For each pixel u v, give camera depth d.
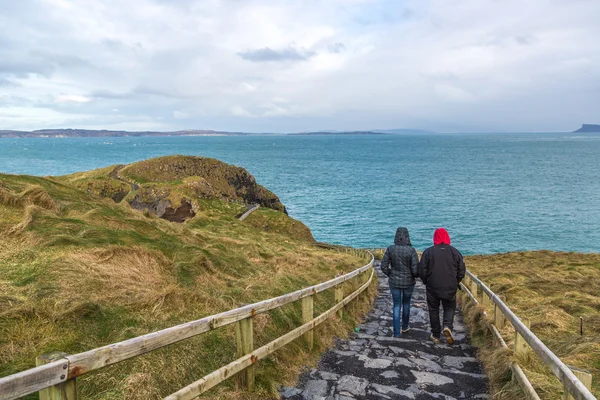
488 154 181.00
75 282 5.50
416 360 6.33
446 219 47.88
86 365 2.60
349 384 5.23
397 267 8.02
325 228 44.22
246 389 4.54
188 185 39.81
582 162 130.75
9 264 5.70
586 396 2.69
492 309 7.84
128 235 8.38
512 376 4.82
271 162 141.62
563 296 11.00
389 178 91.88
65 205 9.73
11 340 4.05
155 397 3.87
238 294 7.29
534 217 48.44
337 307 7.95
